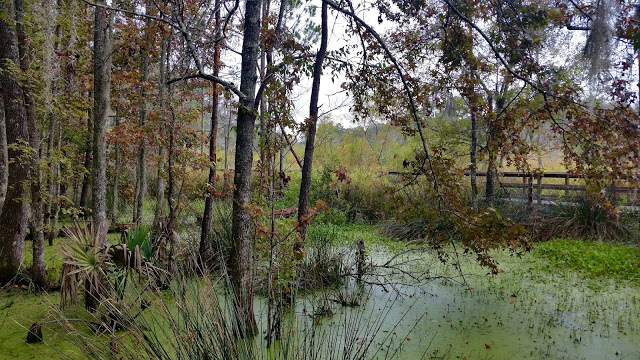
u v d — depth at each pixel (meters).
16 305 6.00
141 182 10.52
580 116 4.76
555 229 11.19
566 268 8.56
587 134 4.79
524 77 5.12
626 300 6.64
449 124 11.58
